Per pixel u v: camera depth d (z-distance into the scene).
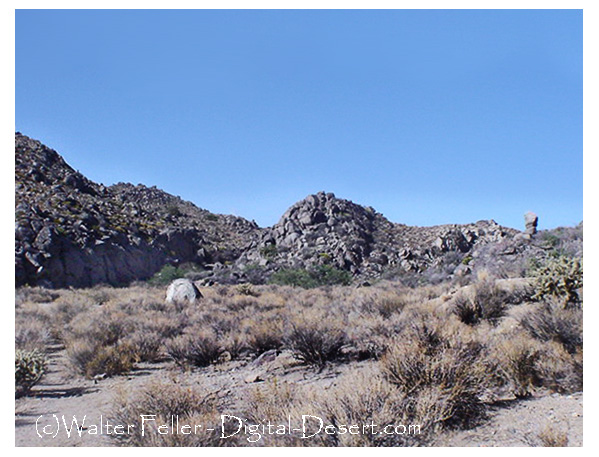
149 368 12.38
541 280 12.38
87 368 11.64
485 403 6.93
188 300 26.27
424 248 63.50
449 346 7.49
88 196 71.75
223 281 52.22
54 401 9.36
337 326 11.56
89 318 18.69
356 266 60.44
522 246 31.22
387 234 74.00
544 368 7.48
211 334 13.32
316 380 9.16
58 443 6.54
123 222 66.44
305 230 70.56
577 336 8.50
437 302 15.23
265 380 9.80
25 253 48.34
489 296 12.77
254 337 12.96
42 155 77.50
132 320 17.28
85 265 53.03
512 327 10.73
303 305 23.89
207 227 94.44
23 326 15.75
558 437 5.31
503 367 7.58
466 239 66.06
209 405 7.13
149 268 62.44
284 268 57.53
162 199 103.56
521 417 6.26
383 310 15.30
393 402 5.93
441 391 6.30
